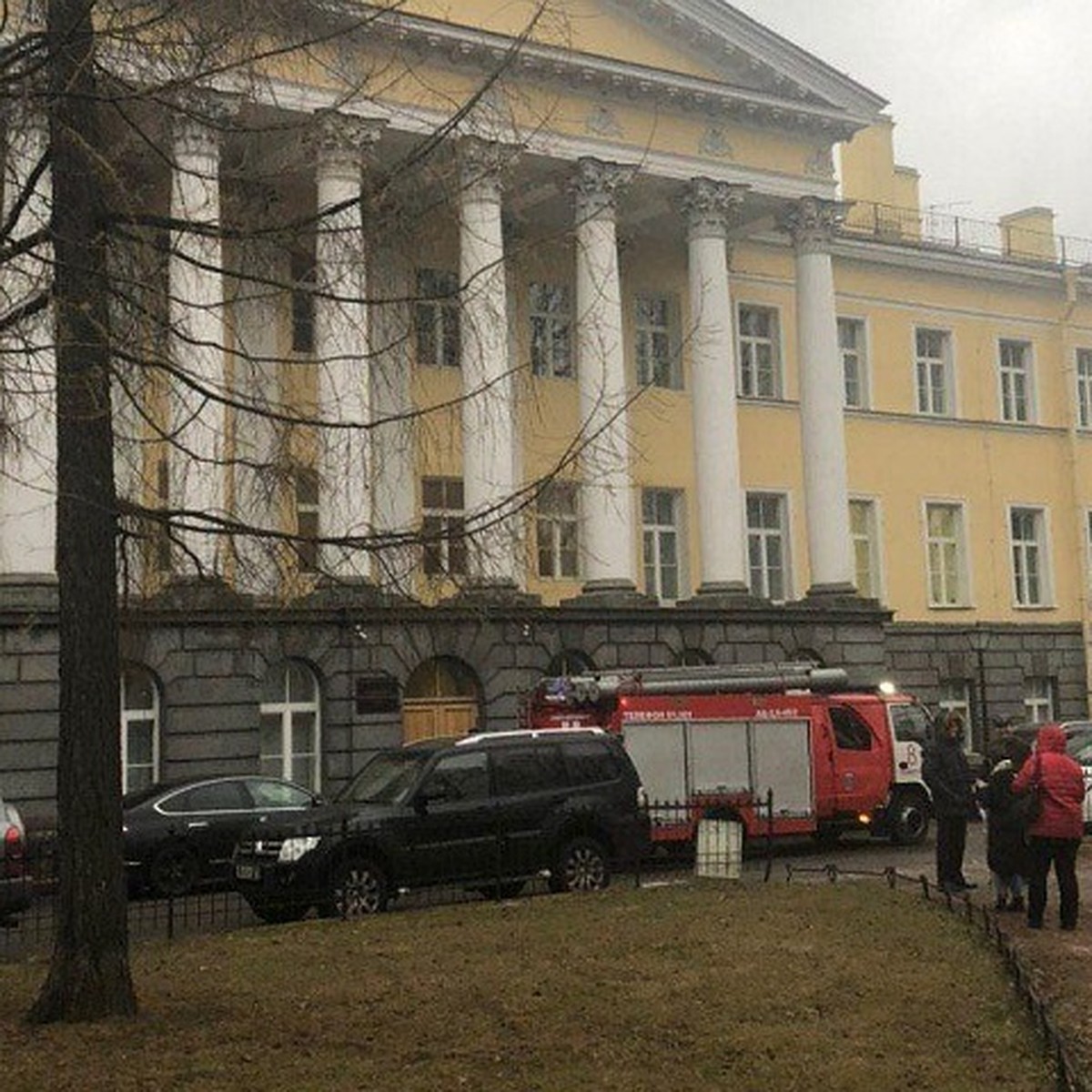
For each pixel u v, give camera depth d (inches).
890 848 933.8
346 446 395.5
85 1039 377.4
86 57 343.3
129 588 421.1
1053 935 528.4
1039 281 1697.8
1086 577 1669.5
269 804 788.0
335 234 393.1
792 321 1471.5
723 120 1267.2
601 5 1198.9
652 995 430.3
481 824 671.8
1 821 614.9
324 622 997.8
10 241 365.4
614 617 1147.3
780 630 1240.2
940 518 1596.9
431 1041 377.1
